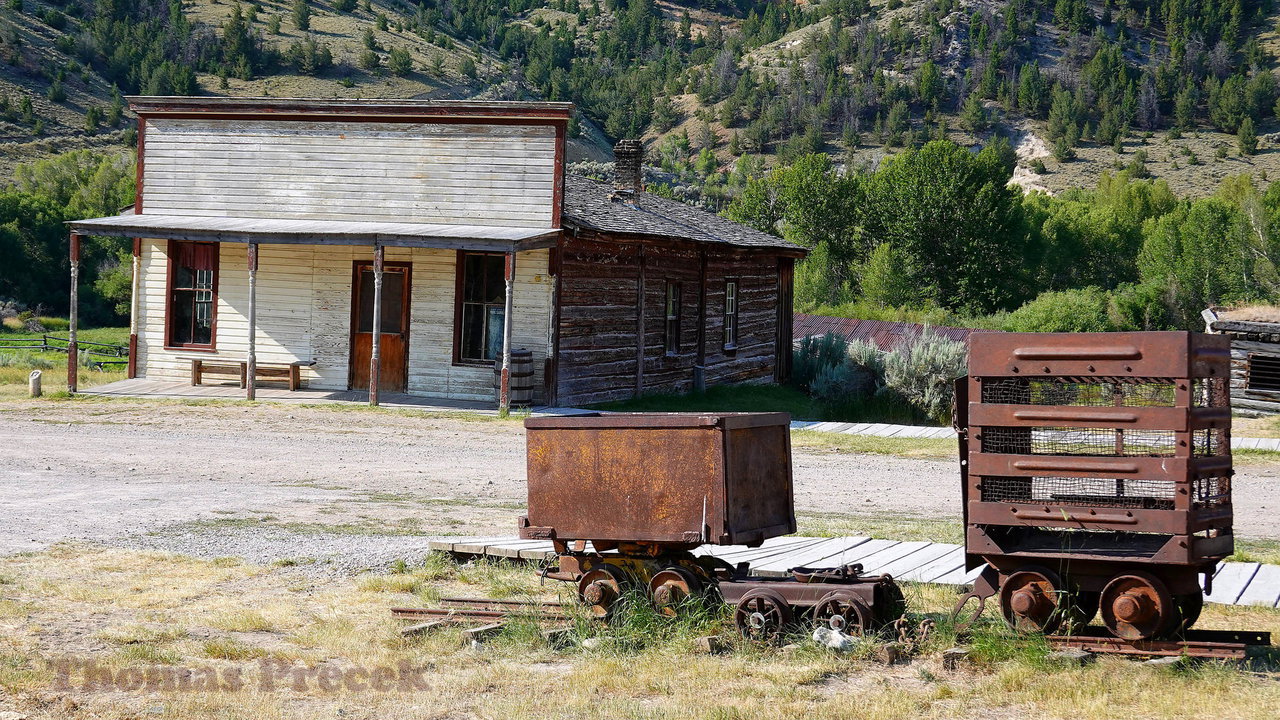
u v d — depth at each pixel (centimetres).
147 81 18688
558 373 2439
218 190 2622
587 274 2520
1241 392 2798
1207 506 732
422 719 620
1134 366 715
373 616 858
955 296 7125
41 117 15362
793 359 3725
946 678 699
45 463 1650
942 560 1048
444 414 2280
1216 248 6988
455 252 2488
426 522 1252
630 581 839
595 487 837
